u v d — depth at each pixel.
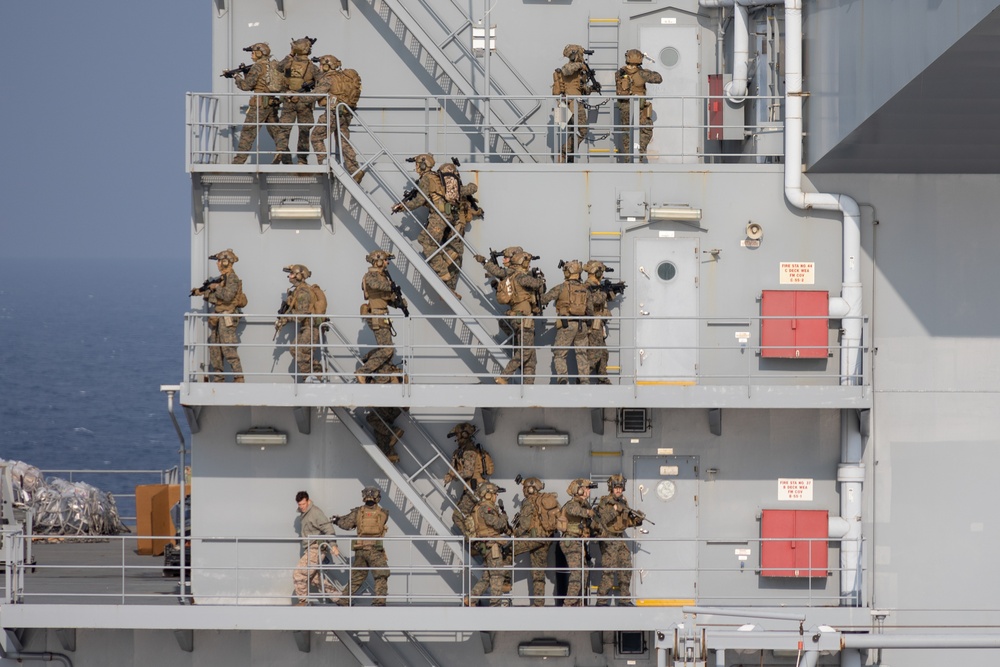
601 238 92.75
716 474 93.00
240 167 89.81
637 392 88.31
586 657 92.31
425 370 93.06
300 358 90.19
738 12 95.75
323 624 87.19
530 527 87.25
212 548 92.06
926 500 92.25
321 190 92.00
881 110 80.62
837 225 92.81
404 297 92.88
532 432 92.62
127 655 91.31
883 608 92.25
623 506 87.75
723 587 92.56
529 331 88.69
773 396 88.69
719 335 93.00
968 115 81.25
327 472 92.50
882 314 92.69
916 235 92.75
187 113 90.19
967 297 92.75
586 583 90.25
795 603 92.50
